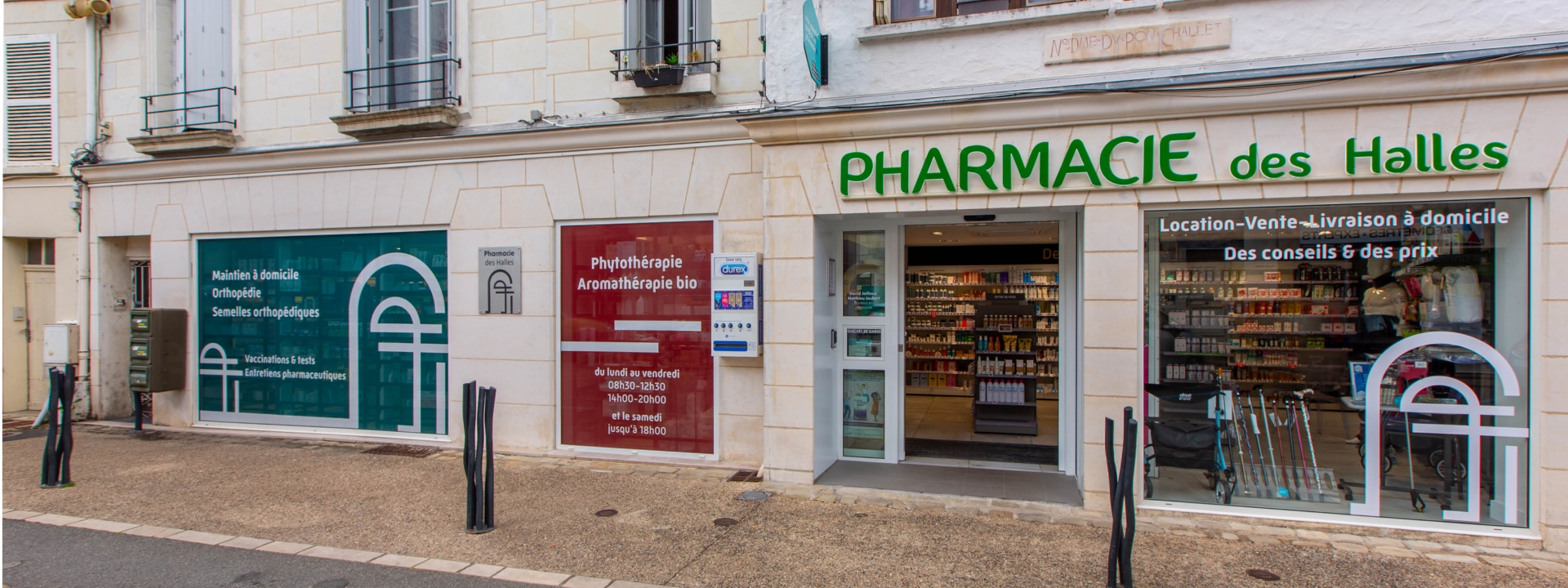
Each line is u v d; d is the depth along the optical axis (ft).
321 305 24.77
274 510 16.83
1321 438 16.01
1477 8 14.39
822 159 18.11
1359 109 14.76
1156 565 13.47
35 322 29.12
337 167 24.09
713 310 19.47
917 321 36.65
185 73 26.43
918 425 27.48
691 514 16.43
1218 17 15.72
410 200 23.39
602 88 21.67
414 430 23.77
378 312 24.12
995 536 15.05
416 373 23.75
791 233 18.39
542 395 22.18
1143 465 16.33
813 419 18.51
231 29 25.55
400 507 17.01
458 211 22.90
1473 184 14.25
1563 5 14.01
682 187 20.84
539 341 22.20
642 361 21.52
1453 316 15.06
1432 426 15.29
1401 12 14.76
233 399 25.90
